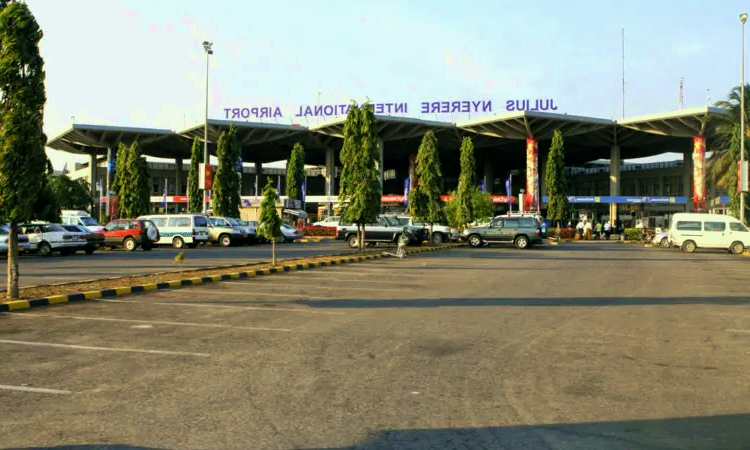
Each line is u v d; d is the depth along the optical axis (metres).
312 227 47.19
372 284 14.99
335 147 83.31
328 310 10.73
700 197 64.81
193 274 15.99
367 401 5.37
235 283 15.09
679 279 16.72
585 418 4.93
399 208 79.56
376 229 32.44
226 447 4.27
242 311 10.57
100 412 5.02
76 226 26.19
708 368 6.63
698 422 4.84
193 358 7.00
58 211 12.05
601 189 96.38
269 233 19.34
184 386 5.82
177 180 91.62
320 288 14.08
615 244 42.12
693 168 70.06
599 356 7.20
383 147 76.62
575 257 26.58
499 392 5.66
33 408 5.12
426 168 36.56
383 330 8.81
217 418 4.88
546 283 15.41
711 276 17.69
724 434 4.57
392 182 105.75
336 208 37.47
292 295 12.77
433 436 4.51
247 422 4.79
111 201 50.59
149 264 20.39
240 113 76.31
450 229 38.06
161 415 4.95
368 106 26.30
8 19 11.06
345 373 6.34
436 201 36.56
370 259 24.20
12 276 11.12
